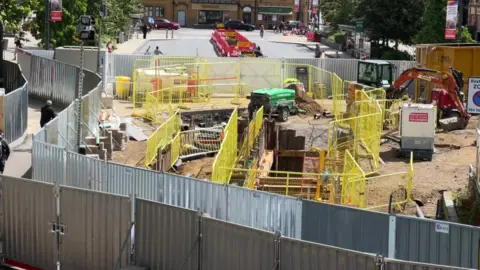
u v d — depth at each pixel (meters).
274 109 54.62
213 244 20.08
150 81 58.25
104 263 21.77
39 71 55.06
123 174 25.78
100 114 45.72
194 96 59.75
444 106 49.12
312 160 40.78
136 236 21.27
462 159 41.78
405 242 20.80
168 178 24.64
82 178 27.11
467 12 108.06
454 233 20.23
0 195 23.20
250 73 65.69
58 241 22.41
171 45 109.25
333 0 128.75
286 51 106.25
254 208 22.89
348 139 44.28
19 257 23.19
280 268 18.92
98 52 54.62
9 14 63.34
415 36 89.69
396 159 42.25
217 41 100.69
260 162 39.62
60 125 33.19
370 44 94.19
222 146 32.97
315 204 21.88
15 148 38.75
